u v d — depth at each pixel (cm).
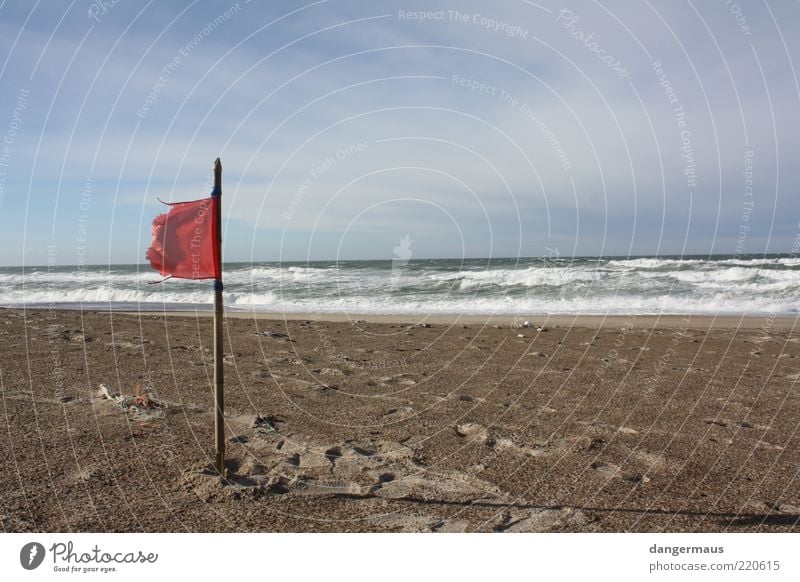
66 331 1224
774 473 468
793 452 515
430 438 552
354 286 2478
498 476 463
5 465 459
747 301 1831
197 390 715
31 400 647
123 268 5950
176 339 1135
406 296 2141
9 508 389
